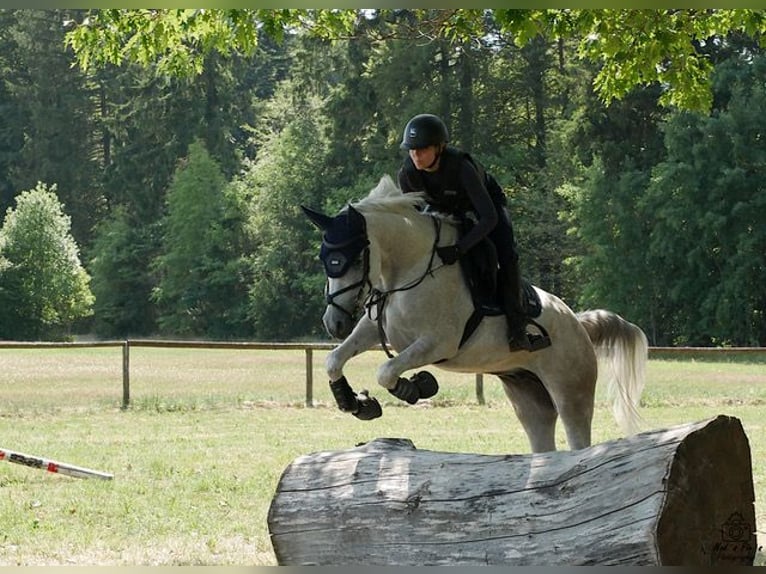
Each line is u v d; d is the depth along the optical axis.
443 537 5.48
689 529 4.97
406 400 7.32
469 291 7.41
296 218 60.16
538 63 55.12
